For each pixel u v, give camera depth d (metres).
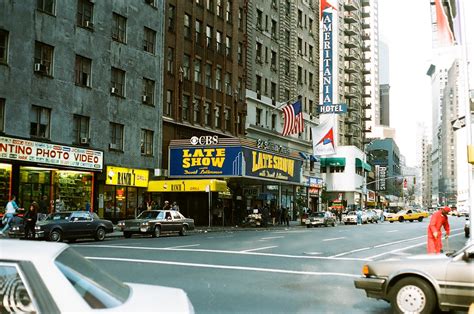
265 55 53.50
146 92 36.72
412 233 32.72
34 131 28.11
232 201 44.69
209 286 10.90
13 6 26.92
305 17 63.44
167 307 4.13
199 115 42.31
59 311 3.56
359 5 111.56
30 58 27.78
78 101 30.78
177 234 30.00
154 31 37.53
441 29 16.34
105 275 4.45
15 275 3.65
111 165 32.97
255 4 51.66
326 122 51.00
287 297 9.88
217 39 45.28
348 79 101.50
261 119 52.53
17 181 26.86
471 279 7.71
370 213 61.12
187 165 38.00
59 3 29.70
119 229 30.53
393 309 8.23
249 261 15.50
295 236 27.91
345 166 87.00
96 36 32.22
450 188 167.50
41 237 21.62
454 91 160.62
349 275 12.95
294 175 47.25
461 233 35.69
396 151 155.12
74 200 30.45
